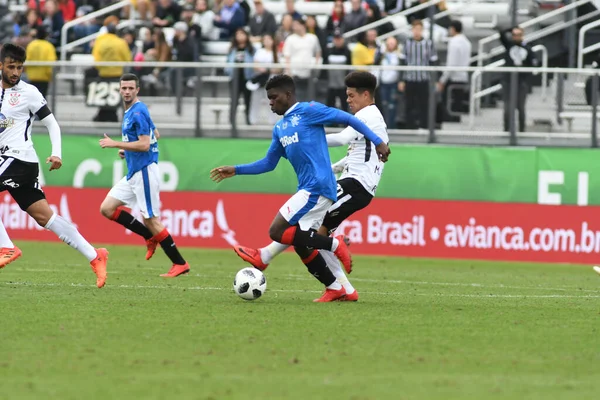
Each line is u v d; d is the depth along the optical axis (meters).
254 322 24.34
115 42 59.88
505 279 40.62
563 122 51.22
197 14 68.12
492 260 50.53
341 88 52.75
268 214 52.53
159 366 18.91
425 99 52.31
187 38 63.00
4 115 28.95
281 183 52.50
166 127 54.69
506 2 70.25
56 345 20.81
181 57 63.00
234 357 19.89
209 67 54.25
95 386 17.17
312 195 27.17
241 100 54.12
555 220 49.72
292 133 27.22
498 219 50.28
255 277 28.50
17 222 55.56
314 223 27.61
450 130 52.31
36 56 61.00
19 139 29.19
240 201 52.84
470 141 52.12
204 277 37.06
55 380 17.61
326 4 74.62
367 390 17.19
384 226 51.41
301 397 16.55
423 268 45.59
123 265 42.16
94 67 55.06
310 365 19.27
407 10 68.56
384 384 17.70
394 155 51.19
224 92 54.12
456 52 59.81
